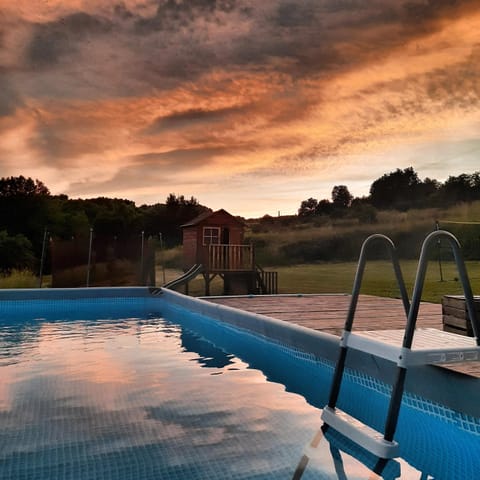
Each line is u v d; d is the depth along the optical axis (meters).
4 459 2.88
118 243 15.27
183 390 4.40
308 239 28.55
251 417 3.65
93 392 4.32
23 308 11.27
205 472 2.71
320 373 5.04
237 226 19.44
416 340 3.13
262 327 6.45
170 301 11.55
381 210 31.28
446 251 18.98
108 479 2.62
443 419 3.43
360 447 3.05
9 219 33.22
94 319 9.50
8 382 4.65
